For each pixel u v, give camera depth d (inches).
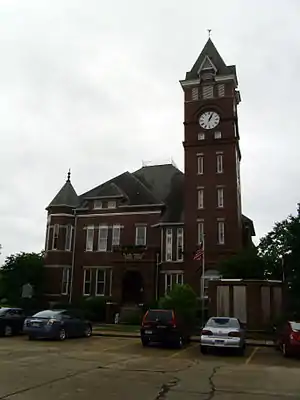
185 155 1728.6
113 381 436.5
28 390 378.3
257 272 1362.0
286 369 570.6
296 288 1195.3
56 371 488.7
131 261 1656.0
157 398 362.6
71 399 349.4
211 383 442.6
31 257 1804.9
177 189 1849.2
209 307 1132.5
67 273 1776.6
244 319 1101.1
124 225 1771.7
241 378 482.6
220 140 1699.1
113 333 1061.1
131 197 1818.4
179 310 1133.1
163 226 1691.7
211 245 1587.1
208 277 1515.7
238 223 1603.1
